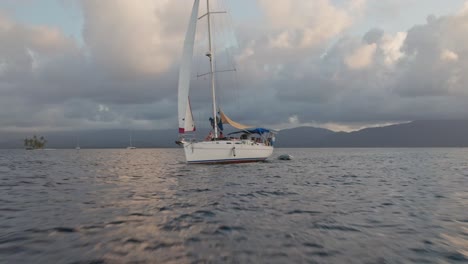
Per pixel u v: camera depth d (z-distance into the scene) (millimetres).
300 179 19281
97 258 5352
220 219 8445
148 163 40125
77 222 8047
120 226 7625
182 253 5617
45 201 11375
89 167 32531
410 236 6805
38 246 6016
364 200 11641
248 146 30531
